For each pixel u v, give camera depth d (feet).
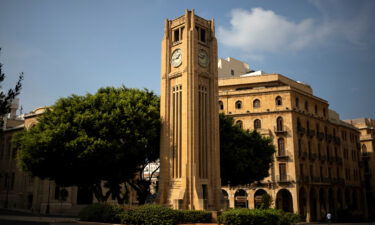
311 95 255.50
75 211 214.69
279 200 225.76
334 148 273.13
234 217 102.17
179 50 154.61
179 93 150.20
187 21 153.79
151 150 157.38
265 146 176.45
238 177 168.55
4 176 274.36
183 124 143.23
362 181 308.60
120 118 136.46
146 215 104.22
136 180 166.50
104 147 127.85
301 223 195.00
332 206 254.68
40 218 144.77
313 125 251.60
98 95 143.23
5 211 213.66
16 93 70.95
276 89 238.48
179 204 130.72
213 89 155.84
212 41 160.97
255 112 238.07
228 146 161.68
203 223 112.47
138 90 159.63
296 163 224.74
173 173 144.05
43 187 230.48
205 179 142.61
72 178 142.10
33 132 138.21
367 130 351.46
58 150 129.18
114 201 239.50
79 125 131.13
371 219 301.43
